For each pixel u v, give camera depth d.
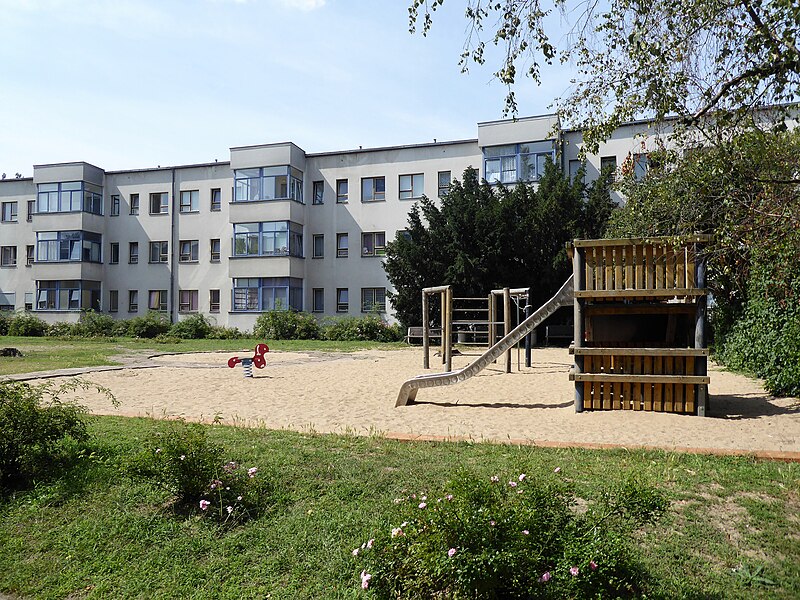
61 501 5.66
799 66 5.68
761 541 4.58
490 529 3.56
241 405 10.95
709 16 6.80
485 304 29.73
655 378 9.30
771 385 10.89
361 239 38.00
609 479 5.75
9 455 6.12
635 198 14.89
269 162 37.69
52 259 41.88
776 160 8.28
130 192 42.53
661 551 4.43
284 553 4.66
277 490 5.75
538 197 29.09
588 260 9.78
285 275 37.12
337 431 8.36
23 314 40.78
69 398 11.83
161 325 36.34
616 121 7.82
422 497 4.35
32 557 4.78
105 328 37.31
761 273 11.68
